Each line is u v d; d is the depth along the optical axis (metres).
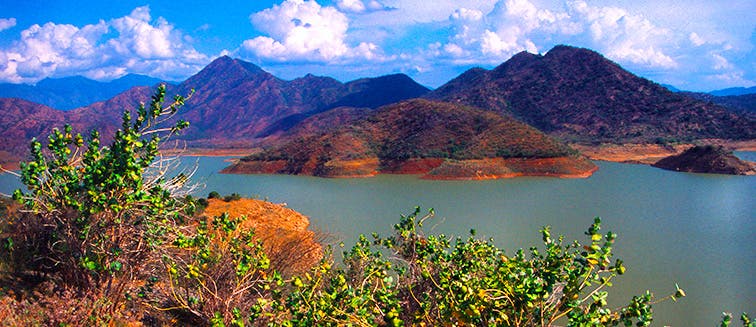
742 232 30.53
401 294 5.26
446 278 4.66
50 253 5.73
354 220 37.28
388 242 5.96
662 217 36.69
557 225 33.59
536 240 28.45
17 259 5.66
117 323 5.11
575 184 63.31
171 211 5.82
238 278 5.56
